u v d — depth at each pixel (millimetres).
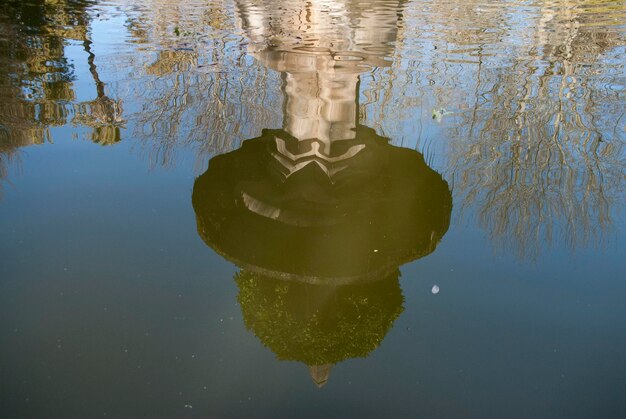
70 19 12938
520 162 7352
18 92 8578
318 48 10633
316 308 4418
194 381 3799
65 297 4508
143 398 3666
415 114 8406
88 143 7184
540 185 6738
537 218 6031
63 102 8367
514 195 6469
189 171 6543
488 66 10641
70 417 3512
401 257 5078
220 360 3980
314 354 4027
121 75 9523
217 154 6844
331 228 5332
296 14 13102
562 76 10492
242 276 4762
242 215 5539
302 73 8609
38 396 3648
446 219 5879
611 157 7723
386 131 7715
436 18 13648
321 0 14359
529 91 9773
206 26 12578
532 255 5305
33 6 13758
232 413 3588
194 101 8461
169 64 10109
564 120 8805
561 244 5516
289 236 5230
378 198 5852
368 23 12781
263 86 8945
